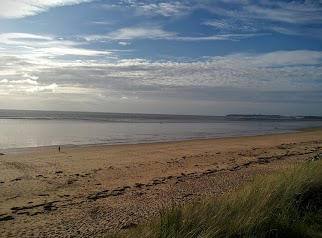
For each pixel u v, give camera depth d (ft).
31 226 24.27
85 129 138.21
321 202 19.62
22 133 110.32
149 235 14.01
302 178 21.67
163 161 56.24
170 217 15.48
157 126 179.42
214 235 13.75
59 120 225.15
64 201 31.17
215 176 42.39
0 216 26.61
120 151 68.74
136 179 41.50
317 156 50.24
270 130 161.89
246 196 18.65
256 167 49.29
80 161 55.47
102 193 34.24
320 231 15.94
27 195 33.45
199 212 16.24
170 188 35.94
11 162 53.16
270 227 15.14
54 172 45.80
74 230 23.32
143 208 28.32
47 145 78.74
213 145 81.97
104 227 23.76
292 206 18.22
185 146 79.15
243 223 14.88
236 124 239.71
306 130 166.30
